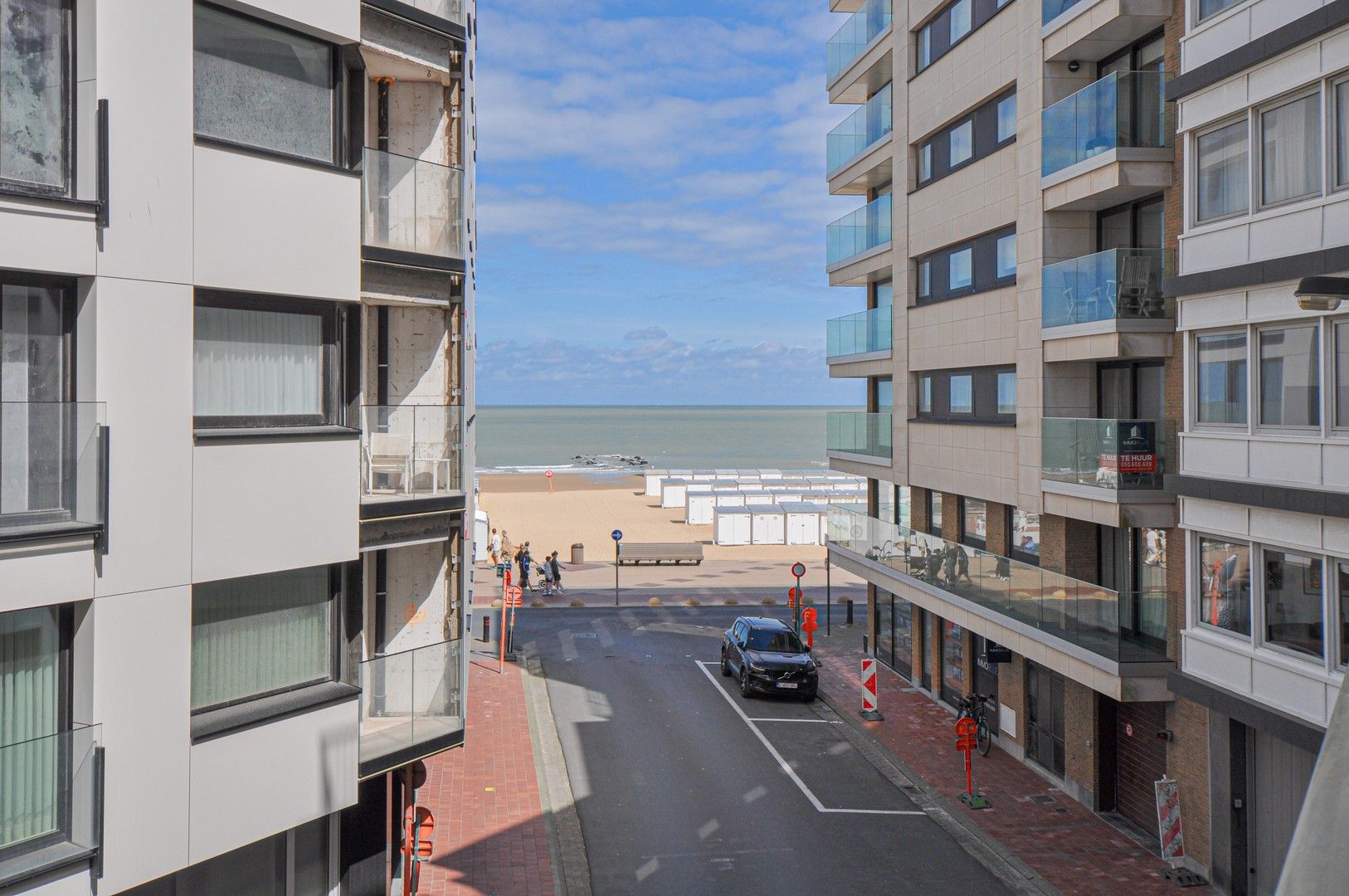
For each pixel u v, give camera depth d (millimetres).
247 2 11305
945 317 26078
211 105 11180
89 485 9828
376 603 15445
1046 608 20375
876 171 31375
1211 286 15195
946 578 25266
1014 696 23469
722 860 17438
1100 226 20828
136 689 10250
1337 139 12914
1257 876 15859
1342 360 13000
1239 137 14836
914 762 23031
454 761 22484
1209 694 15555
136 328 10242
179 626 10648
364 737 13570
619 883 16422
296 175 11914
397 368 15602
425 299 14742
